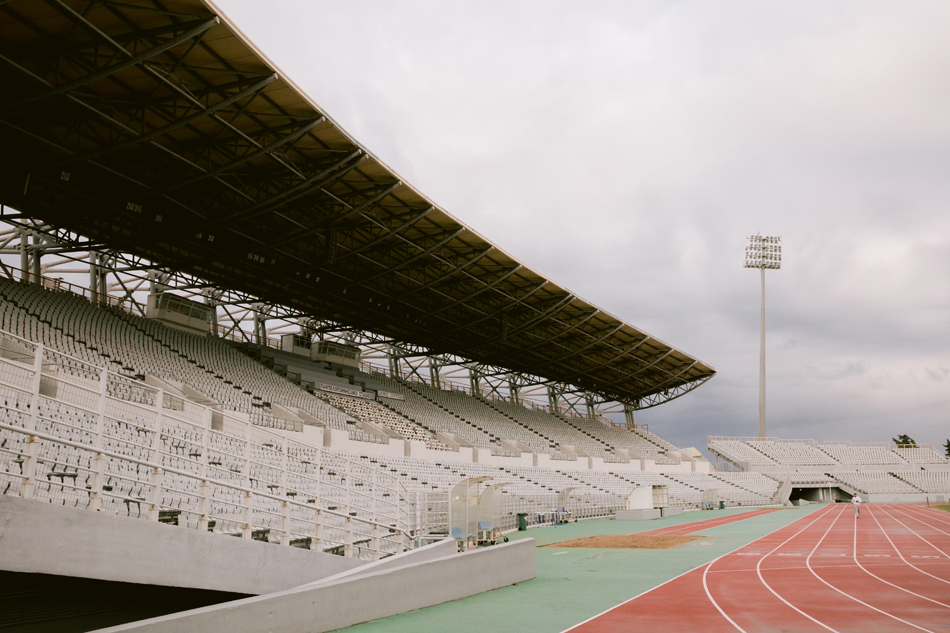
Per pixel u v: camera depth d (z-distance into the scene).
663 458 75.12
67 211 31.31
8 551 8.56
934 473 83.69
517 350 61.97
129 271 40.00
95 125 24.84
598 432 75.19
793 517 49.12
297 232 33.41
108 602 11.08
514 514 38.44
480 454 50.91
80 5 18.44
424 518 25.17
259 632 8.67
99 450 9.95
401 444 42.06
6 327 25.53
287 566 13.14
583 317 53.72
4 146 25.11
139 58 19.23
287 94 23.22
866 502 78.62
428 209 32.97
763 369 90.75
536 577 17.56
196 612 7.79
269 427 31.27
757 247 92.56
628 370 71.38
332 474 22.70
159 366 32.75
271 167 28.09
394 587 11.71
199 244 34.25
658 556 23.27
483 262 41.72
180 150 26.41
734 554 23.78
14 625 9.62
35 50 19.81
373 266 41.00
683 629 10.76
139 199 29.59
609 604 13.15
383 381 57.19
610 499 51.56
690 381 77.19
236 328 49.38
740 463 83.50
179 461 15.93
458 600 13.59
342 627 10.33
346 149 27.05
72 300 34.44
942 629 10.79
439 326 52.50
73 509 9.41
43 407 14.32
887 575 17.61
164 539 10.69
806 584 16.06
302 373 47.97
